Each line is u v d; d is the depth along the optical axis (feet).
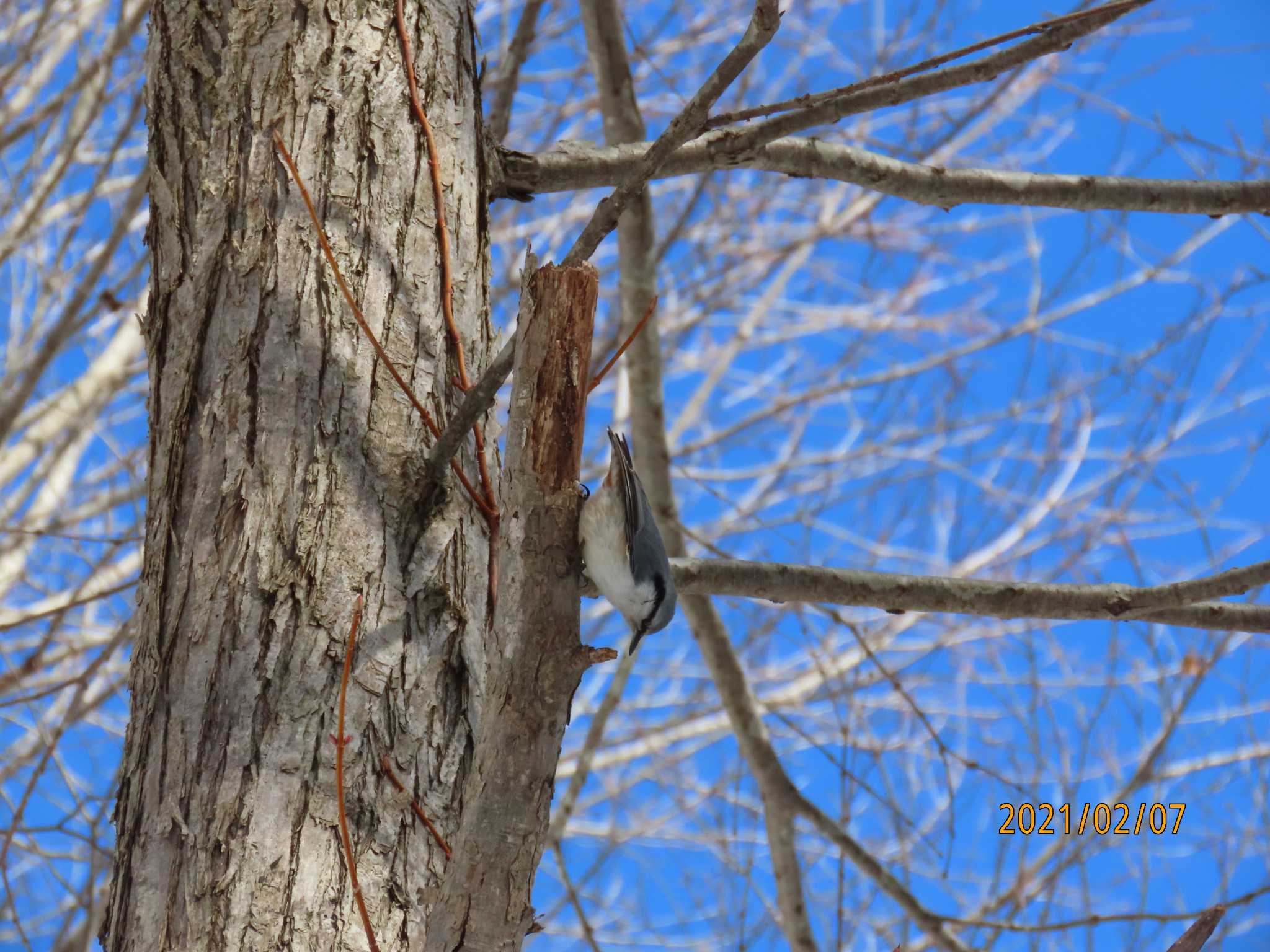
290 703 7.50
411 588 7.63
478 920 7.25
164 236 7.87
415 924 7.42
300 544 7.59
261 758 7.46
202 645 7.54
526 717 7.28
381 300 7.79
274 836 7.41
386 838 7.46
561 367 7.38
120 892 7.45
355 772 7.48
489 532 7.77
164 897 7.40
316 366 7.71
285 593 7.55
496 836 7.26
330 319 7.75
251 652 7.52
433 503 7.70
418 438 7.73
